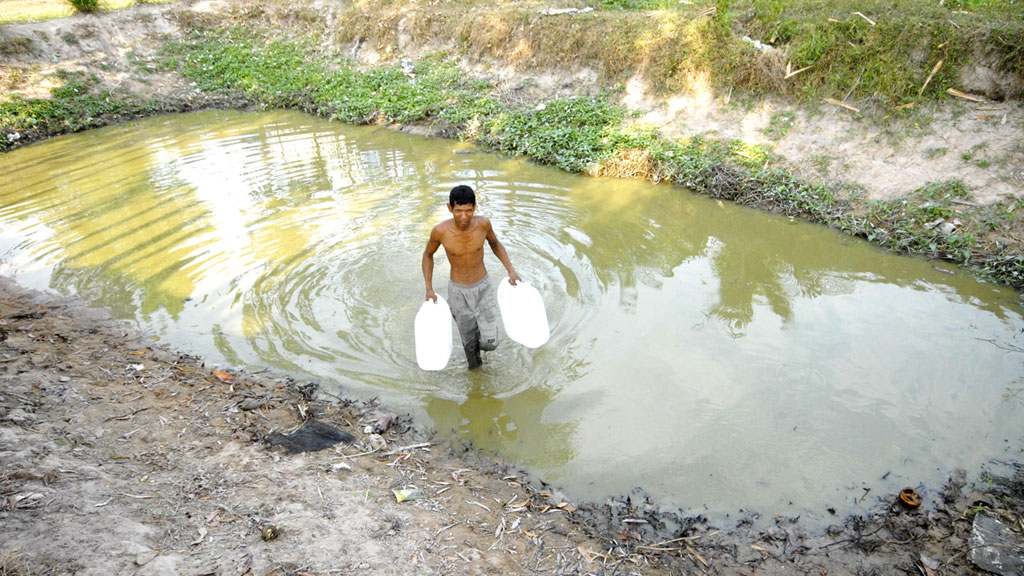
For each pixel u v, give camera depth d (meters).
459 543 3.73
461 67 14.77
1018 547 3.88
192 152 12.05
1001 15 9.84
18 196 10.23
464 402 5.39
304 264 7.56
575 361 5.83
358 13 16.84
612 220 8.70
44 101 14.43
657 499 4.38
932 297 6.71
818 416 5.08
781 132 10.09
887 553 3.93
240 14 18.50
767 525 4.15
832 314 6.46
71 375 5.37
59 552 3.11
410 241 8.07
